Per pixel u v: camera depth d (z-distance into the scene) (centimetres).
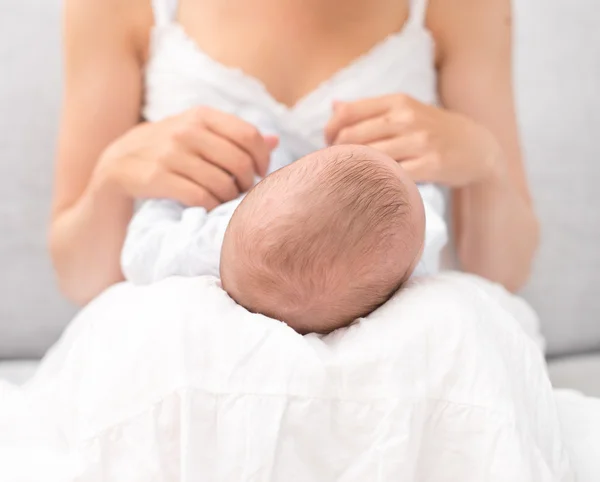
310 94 128
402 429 72
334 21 129
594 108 169
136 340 77
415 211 81
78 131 139
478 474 73
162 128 120
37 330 161
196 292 80
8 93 158
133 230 109
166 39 135
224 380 73
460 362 75
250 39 130
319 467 73
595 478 84
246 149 116
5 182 158
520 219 141
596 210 167
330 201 77
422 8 136
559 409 95
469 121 129
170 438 73
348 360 73
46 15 161
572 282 167
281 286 78
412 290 81
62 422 86
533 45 170
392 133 119
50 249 140
